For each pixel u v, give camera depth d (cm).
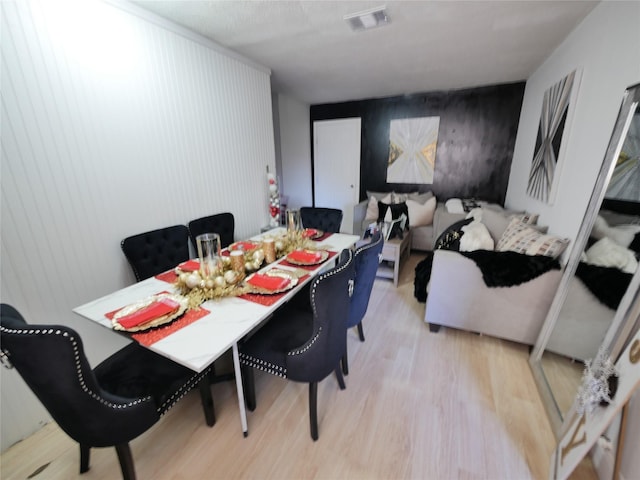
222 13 184
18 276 141
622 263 125
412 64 286
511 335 193
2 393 136
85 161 161
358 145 472
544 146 244
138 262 185
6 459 135
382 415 150
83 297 168
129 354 133
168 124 204
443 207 393
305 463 128
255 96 280
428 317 214
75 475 126
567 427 122
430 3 175
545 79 269
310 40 227
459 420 146
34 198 143
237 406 159
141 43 181
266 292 137
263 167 304
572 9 181
